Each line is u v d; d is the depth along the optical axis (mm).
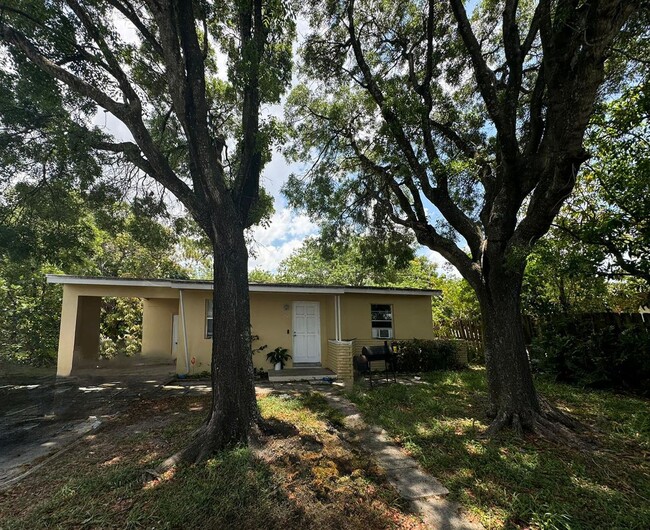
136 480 3318
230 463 3521
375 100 6852
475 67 5121
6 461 4125
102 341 14844
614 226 6176
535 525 2703
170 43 4223
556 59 4293
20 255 8109
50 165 6988
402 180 6957
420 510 2932
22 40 4781
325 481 3311
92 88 4773
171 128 7758
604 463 3680
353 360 10039
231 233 4555
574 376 7555
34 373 10898
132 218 9266
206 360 10023
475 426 4941
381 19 7312
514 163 4871
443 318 15023
